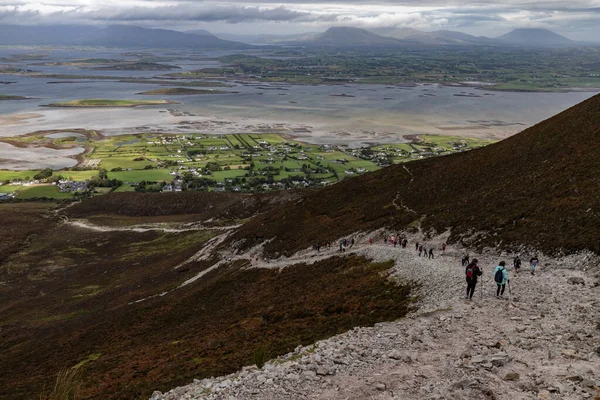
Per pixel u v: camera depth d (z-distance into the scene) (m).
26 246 136.00
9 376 56.69
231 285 69.44
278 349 31.56
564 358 17.50
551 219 41.97
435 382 16.78
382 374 18.36
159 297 78.25
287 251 78.94
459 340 21.64
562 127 74.81
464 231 51.06
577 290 27.47
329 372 19.31
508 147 81.94
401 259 49.38
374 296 40.34
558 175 52.88
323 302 43.62
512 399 14.55
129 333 60.81
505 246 42.41
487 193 60.00
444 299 32.16
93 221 163.88
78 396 34.44
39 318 84.12
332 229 80.56
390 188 95.44
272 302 53.41
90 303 88.50
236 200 172.50
